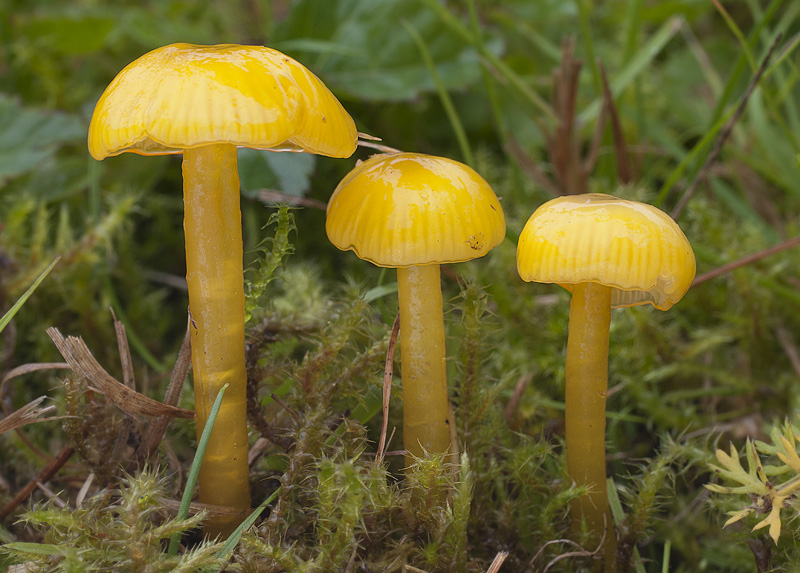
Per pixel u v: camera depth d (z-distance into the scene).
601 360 0.16
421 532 0.16
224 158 0.15
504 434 0.18
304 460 0.17
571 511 0.17
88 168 0.24
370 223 0.16
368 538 0.16
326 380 0.17
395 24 0.24
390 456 0.17
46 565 0.16
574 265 0.15
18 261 0.21
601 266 0.15
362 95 0.23
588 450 0.16
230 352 0.16
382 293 0.18
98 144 0.15
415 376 0.16
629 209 0.15
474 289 0.17
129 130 0.15
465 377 0.17
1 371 0.20
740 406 0.20
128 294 0.22
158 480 0.17
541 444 0.17
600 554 0.17
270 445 0.18
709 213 0.21
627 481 0.18
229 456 0.16
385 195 0.15
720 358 0.21
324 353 0.17
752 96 0.23
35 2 0.32
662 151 0.24
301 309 0.20
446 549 0.16
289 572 0.16
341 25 0.24
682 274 0.15
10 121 0.23
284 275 0.20
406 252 0.15
